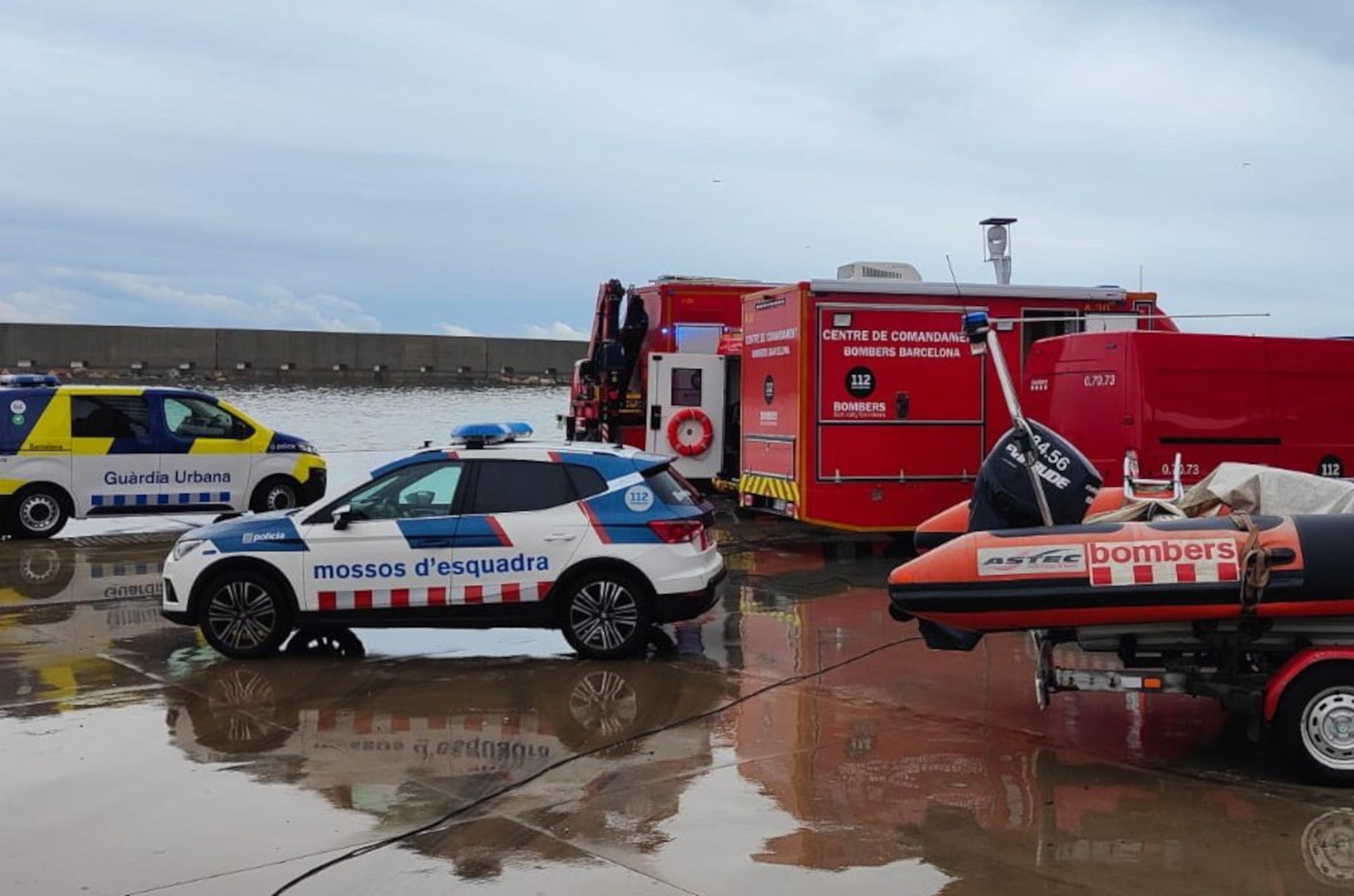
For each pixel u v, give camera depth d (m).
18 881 4.96
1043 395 12.95
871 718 7.41
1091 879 4.99
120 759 6.57
